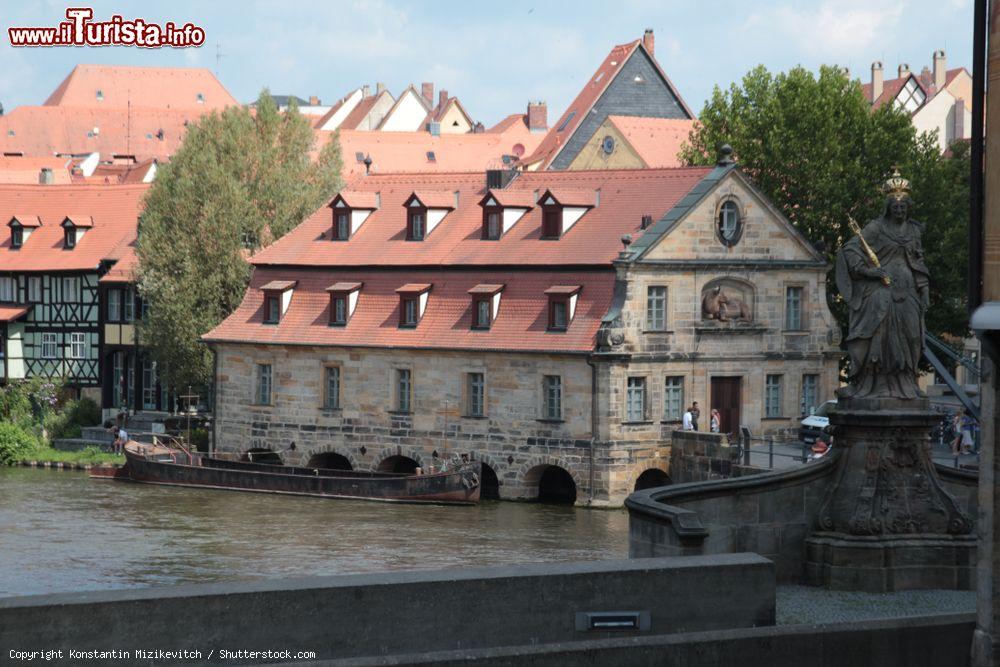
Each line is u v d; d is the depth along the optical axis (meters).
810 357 86.62
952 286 93.75
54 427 113.25
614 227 83.75
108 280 114.44
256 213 102.62
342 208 94.69
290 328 92.69
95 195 122.81
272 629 23.39
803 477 34.34
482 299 84.88
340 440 90.06
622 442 79.62
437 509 80.25
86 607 22.25
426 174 96.19
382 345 87.75
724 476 75.81
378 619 24.11
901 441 34.16
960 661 24.05
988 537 22.48
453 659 20.72
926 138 101.56
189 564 63.31
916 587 33.84
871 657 23.41
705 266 82.25
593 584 25.59
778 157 97.06
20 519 77.12
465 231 89.75
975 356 105.31
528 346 82.00
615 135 138.00
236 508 81.38
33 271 118.50
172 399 112.12
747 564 26.58
